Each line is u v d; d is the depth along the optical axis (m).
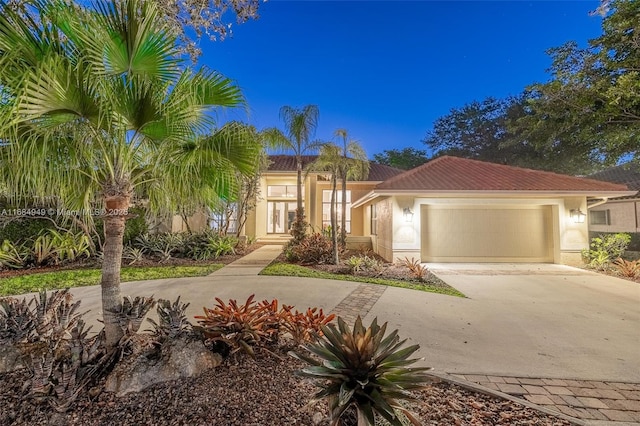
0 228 9.45
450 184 11.12
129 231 11.78
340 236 14.32
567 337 4.46
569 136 14.98
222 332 3.23
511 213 11.88
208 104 3.65
